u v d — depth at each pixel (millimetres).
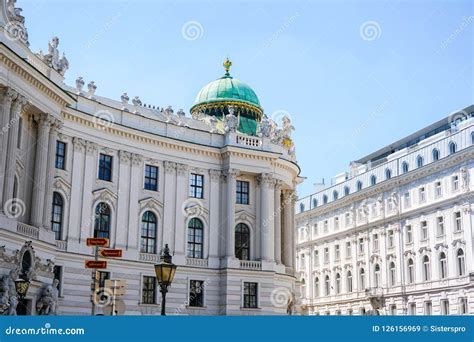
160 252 58062
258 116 74625
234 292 60344
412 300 81688
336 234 98750
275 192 66000
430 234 80000
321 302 101125
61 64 51156
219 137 64438
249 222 64125
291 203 70750
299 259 108375
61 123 50688
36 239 44594
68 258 51719
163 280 24891
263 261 62656
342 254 97062
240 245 63469
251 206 64688
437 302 77375
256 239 64000
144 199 58344
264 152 64125
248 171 63906
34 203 46531
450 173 77688
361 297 91188
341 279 96750
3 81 41844
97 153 55750
